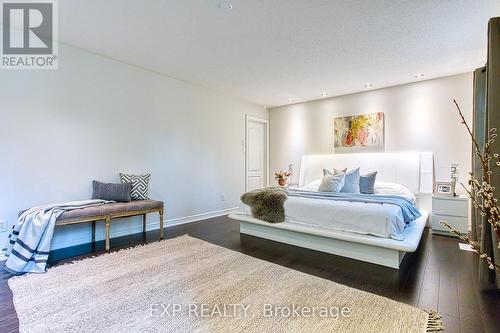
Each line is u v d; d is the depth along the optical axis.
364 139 5.03
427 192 4.22
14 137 2.94
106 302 1.99
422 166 4.33
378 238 2.67
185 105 4.69
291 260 2.85
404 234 2.79
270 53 3.46
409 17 2.58
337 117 5.42
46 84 3.16
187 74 4.31
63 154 3.29
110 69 3.72
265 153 6.55
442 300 2.02
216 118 5.27
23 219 2.66
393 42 3.11
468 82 4.06
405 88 4.62
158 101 4.29
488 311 1.86
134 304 1.96
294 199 3.45
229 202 5.57
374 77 4.31
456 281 2.34
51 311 1.87
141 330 1.66
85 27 2.87
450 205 3.76
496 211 0.84
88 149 3.51
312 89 5.00
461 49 3.28
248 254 3.04
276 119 6.48
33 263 2.55
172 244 3.40
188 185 4.76
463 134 4.10
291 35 2.97
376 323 1.72
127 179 3.73
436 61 3.65
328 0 2.33
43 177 3.13
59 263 2.76
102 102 3.64
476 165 2.85
